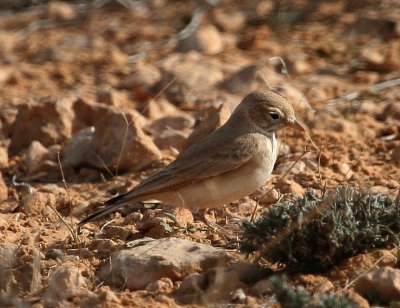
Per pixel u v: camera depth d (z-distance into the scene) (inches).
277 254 395.5
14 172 626.8
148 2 1097.4
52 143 661.9
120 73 868.0
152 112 704.4
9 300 378.6
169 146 634.2
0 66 903.1
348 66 842.8
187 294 383.9
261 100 482.6
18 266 428.1
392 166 583.5
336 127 660.7
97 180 602.2
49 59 930.1
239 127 479.2
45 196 539.5
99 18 1061.8
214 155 463.8
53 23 1055.6
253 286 381.7
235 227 480.4
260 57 887.1
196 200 468.1
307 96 741.9
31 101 717.3
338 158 598.9
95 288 402.0
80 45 970.7
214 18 1014.4
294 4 1041.5
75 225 502.9
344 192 415.8
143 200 471.2
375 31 936.3
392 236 407.5
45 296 390.3
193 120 663.1
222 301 371.6
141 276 400.5
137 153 600.7
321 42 923.4
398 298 366.3
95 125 645.9
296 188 538.6
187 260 403.5
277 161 604.1
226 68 836.0
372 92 738.8
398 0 1018.1
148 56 921.5
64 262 431.2
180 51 927.7
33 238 474.0
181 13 1058.7
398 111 684.7
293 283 385.7
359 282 373.4
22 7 1103.6
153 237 472.7
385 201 417.4
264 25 992.2
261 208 515.8
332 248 390.0
